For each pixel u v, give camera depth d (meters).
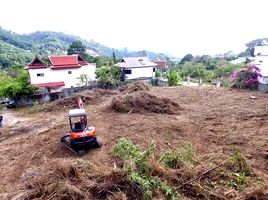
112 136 11.45
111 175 6.54
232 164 7.25
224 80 29.47
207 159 7.97
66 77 27.08
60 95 23.84
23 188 6.93
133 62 32.56
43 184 6.68
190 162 7.48
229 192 6.06
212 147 9.55
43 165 8.63
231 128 11.66
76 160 7.62
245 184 6.41
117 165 8.07
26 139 12.58
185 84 30.98
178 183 6.52
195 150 9.24
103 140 10.95
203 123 12.70
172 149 9.42
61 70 26.64
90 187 6.27
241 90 20.95
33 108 20.47
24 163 9.68
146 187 5.91
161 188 6.02
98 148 10.12
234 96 18.80
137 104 15.70
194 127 12.07
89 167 7.24
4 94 21.78
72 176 6.81
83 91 23.78
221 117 13.59
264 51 26.86
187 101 18.36
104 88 26.73
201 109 15.66
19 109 21.25
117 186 6.22
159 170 6.71
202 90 22.33
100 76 26.92
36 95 22.81
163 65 43.19
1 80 24.20
